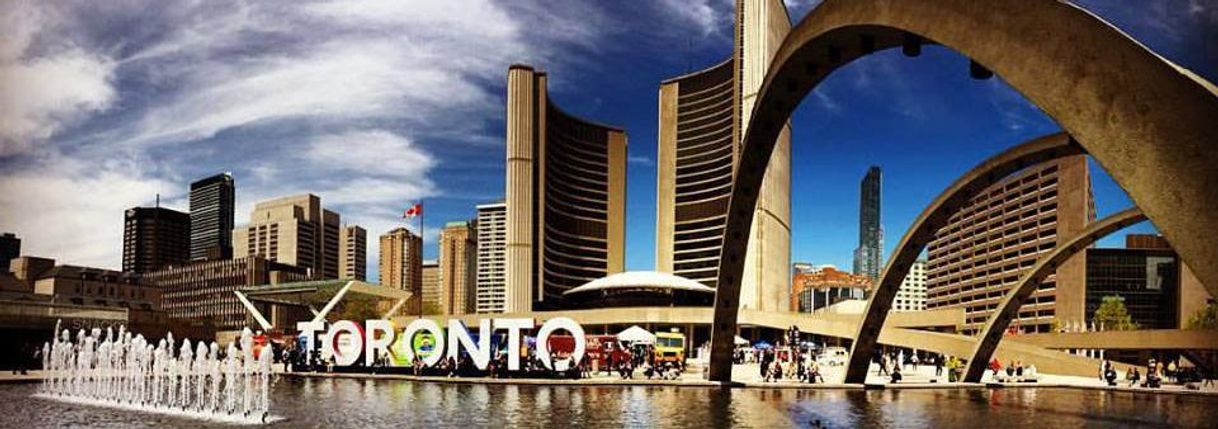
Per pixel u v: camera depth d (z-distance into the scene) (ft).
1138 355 308.40
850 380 137.18
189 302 638.53
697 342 357.20
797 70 60.34
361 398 103.96
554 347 166.61
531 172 510.58
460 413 85.81
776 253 499.10
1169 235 20.31
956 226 539.29
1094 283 447.83
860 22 39.32
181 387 124.88
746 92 508.53
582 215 594.65
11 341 202.90
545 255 535.60
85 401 101.45
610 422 78.48
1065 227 424.46
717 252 557.33
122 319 286.46
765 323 326.24
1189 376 169.68
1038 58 24.21
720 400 103.76
